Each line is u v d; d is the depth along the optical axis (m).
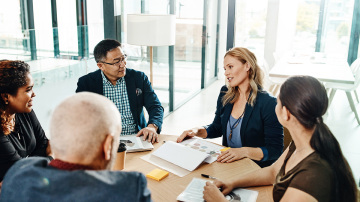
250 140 2.04
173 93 5.00
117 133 0.87
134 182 0.80
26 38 2.63
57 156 0.82
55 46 2.92
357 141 3.64
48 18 2.94
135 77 2.49
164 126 4.39
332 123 4.13
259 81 2.04
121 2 3.65
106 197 0.76
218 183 1.45
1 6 2.53
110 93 2.41
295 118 1.10
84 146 0.80
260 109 1.98
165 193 1.45
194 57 5.88
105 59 2.22
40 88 2.82
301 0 6.61
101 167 0.85
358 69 4.68
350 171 1.07
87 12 3.28
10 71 1.57
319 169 1.04
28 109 1.69
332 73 4.38
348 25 6.48
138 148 1.90
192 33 5.64
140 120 2.50
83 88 2.40
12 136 1.74
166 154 1.82
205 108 5.24
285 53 6.18
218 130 2.27
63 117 0.80
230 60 1.99
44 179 0.76
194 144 1.99
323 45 6.75
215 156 1.83
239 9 7.09
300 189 1.04
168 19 3.31
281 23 6.48
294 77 1.13
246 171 1.66
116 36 3.62
